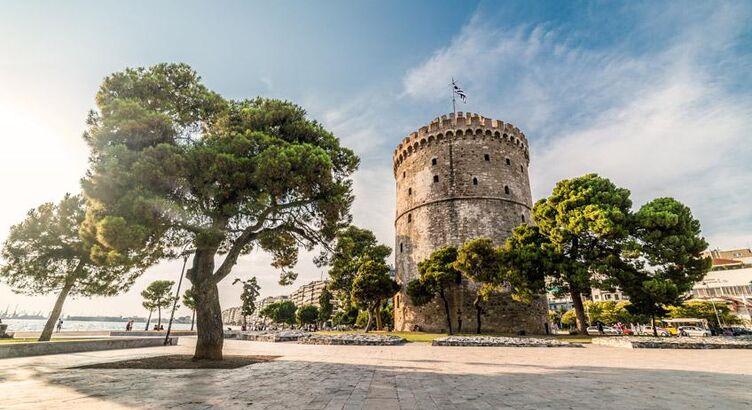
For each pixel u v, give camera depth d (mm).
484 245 32969
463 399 7441
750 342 20750
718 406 6848
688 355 17281
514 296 32500
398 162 53688
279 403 7102
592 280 29125
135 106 13750
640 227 29312
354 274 46906
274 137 16828
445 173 45469
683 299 29406
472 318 38500
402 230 49031
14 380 10086
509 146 47250
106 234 11664
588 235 30094
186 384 9352
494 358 16000
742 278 81625
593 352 18969
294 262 22234
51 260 23484
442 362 14391
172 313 28047
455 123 47000
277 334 32344
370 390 8469
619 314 73250
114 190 12789
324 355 17625
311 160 15617
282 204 16922
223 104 17453
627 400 7355
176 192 14633
